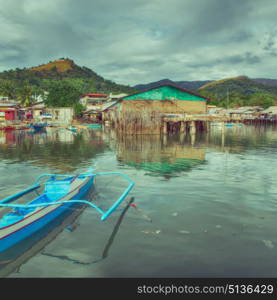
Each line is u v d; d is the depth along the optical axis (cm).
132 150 2489
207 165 1775
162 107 4531
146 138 3688
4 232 679
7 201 933
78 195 1041
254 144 3028
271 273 580
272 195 1116
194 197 1095
